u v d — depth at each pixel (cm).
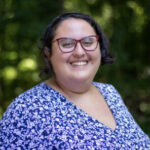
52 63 155
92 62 152
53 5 376
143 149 157
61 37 146
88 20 154
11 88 398
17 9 360
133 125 163
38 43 164
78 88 155
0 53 397
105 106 166
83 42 147
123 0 442
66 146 131
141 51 479
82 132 138
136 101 418
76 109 146
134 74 445
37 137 131
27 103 138
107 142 140
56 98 147
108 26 454
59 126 135
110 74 409
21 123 132
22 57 397
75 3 466
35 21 359
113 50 399
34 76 390
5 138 132
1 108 392
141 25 451
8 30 383
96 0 456
